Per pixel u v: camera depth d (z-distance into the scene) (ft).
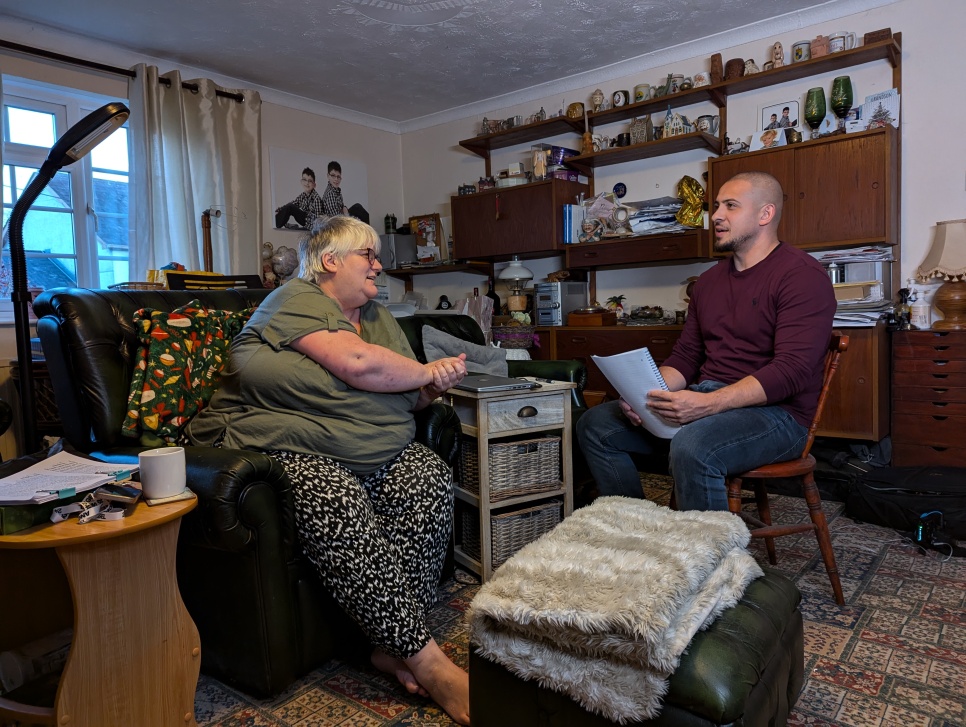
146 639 3.68
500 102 14.02
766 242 6.18
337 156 14.62
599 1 9.50
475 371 8.04
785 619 3.70
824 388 5.92
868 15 9.84
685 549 3.64
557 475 6.95
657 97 11.27
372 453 5.02
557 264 13.76
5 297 9.87
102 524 3.39
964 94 9.21
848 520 8.11
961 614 5.56
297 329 4.99
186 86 11.23
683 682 3.01
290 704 4.48
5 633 4.15
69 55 10.18
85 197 10.88
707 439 5.27
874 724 4.07
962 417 8.75
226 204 11.74
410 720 4.27
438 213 15.17
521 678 3.47
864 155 9.23
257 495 4.18
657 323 11.75
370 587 4.35
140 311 5.65
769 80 10.52
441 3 9.36
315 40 10.63
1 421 7.77
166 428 5.24
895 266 9.79
